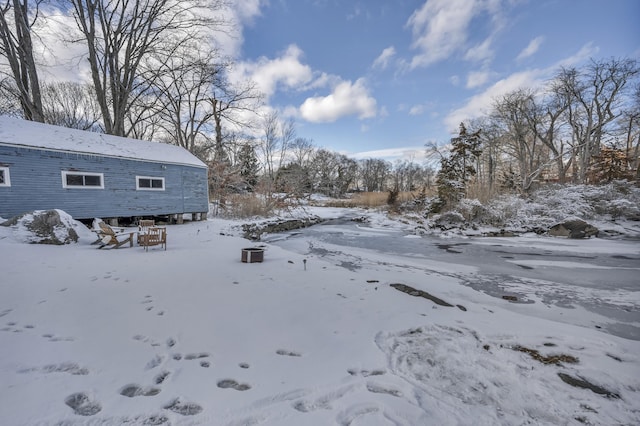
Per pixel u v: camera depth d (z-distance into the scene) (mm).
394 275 5914
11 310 3240
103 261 5711
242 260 6102
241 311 3500
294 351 2621
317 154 43656
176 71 18719
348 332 3076
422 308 3898
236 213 16562
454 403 1994
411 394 2068
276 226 15008
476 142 17000
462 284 5578
